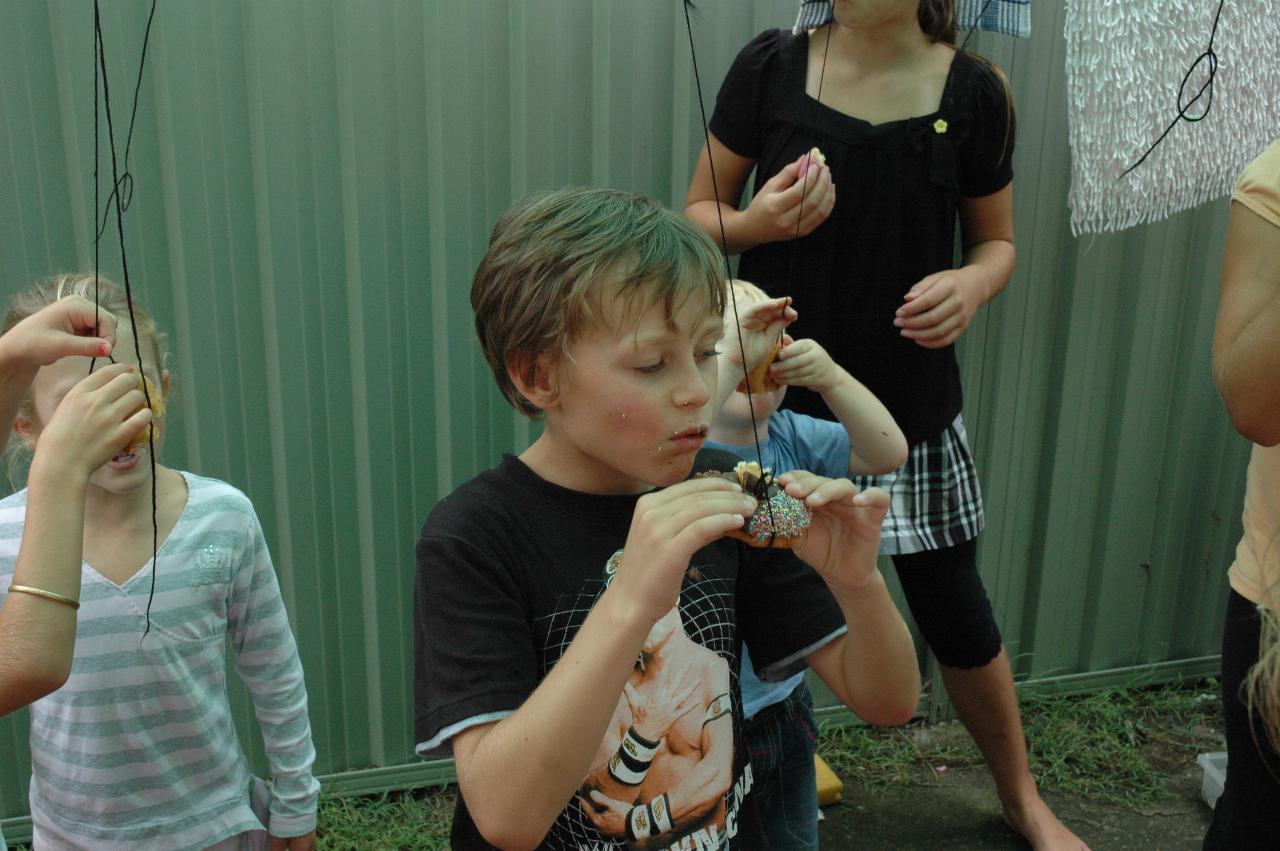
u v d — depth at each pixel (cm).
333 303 238
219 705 167
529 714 107
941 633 247
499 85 236
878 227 219
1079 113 237
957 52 221
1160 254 285
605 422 116
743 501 108
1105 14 227
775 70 223
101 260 224
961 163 225
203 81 221
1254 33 236
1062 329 285
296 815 178
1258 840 164
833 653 139
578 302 111
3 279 221
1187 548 315
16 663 117
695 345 117
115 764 157
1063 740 294
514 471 127
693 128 251
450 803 269
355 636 259
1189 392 300
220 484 172
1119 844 259
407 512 254
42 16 211
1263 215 147
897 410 231
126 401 127
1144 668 321
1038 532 302
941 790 278
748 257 233
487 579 120
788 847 184
